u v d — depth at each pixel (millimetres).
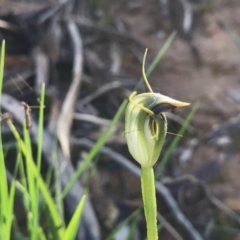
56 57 620
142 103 224
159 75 681
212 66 708
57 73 617
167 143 599
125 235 447
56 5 648
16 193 408
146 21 767
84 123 580
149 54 708
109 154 526
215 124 634
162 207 499
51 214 306
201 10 787
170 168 575
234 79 695
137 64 684
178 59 708
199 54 719
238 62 712
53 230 306
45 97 561
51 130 500
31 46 627
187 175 549
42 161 470
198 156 595
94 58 660
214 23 772
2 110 483
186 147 602
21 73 599
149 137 227
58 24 636
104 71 649
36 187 308
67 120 528
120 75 649
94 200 492
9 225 294
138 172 518
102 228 476
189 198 531
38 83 577
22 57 613
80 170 343
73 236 284
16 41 626
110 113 614
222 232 506
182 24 756
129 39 700
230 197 544
